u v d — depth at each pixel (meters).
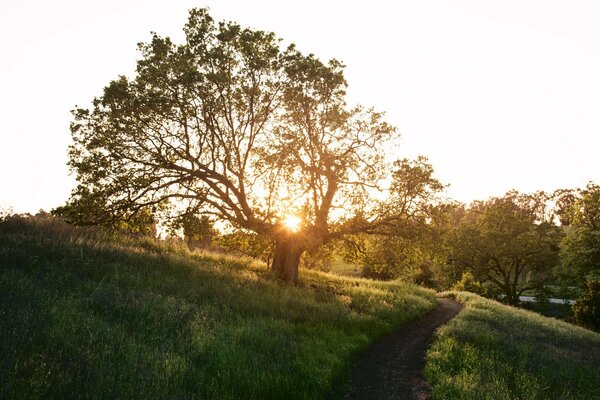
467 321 18.11
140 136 19.88
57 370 5.41
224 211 20.89
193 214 20.22
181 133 20.53
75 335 6.89
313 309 14.66
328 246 25.06
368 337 13.39
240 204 21.08
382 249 24.06
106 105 19.22
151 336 7.97
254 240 22.62
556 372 11.18
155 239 24.70
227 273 18.34
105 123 19.41
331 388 8.50
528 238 52.12
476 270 54.72
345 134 23.45
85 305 9.03
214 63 20.64
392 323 16.44
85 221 18.80
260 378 7.27
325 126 22.95
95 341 6.86
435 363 10.97
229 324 10.30
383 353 12.20
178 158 21.17
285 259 22.61
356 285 27.14
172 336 8.41
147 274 14.55
